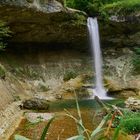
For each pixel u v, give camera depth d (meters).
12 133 10.62
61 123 11.74
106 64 23.86
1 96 14.70
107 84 22.03
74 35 22.64
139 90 21.05
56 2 19.72
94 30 23.22
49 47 23.31
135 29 23.62
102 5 24.34
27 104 15.14
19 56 21.98
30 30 20.92
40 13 18.86
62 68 22.91
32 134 10.43
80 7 24.03
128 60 24.11
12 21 19.25
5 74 18.19
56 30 21.58
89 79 22.67
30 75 21.23
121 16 22.95
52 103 17.66
